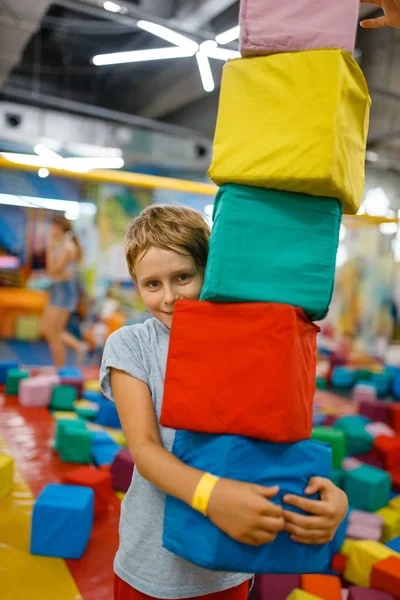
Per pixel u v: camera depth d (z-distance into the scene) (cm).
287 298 102
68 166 600
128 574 109
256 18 105
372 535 268
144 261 110
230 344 98
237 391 97
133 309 1002
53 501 235
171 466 96
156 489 110
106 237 1030
